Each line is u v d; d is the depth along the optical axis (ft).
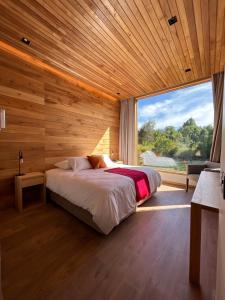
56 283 3.99
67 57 8.67
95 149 13.52
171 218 7.38
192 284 3.97
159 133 14.35
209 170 8.09
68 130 11.30
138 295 3.69
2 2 5.36
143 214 7.75
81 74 10.66
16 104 8.43
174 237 5.95
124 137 15.62
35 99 9.27
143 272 4.34
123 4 5.46
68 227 6.62
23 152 8.84
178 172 12.95
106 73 10.44
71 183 7.46
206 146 11.83
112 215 5.86
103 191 6.12
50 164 10.23
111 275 4.24
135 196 7.59
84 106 12.40
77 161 10.11
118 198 6.46
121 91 13.65
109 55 8.39
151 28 6.47
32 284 3.95
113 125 15.44
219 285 2.59
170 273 4.32
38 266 4.53
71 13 5.81
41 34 6.91
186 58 8.61
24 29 6.61
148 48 7.77
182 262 4.71
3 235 6.02
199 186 5.24
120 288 3.86
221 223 2.66
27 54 8.52
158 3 5.42
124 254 5.05
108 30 6.61
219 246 2.93
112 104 15.25
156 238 5.89
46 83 9.79
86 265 4.58
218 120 10.31
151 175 9.61
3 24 6.31
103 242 5.65
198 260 3.97
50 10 5.68
